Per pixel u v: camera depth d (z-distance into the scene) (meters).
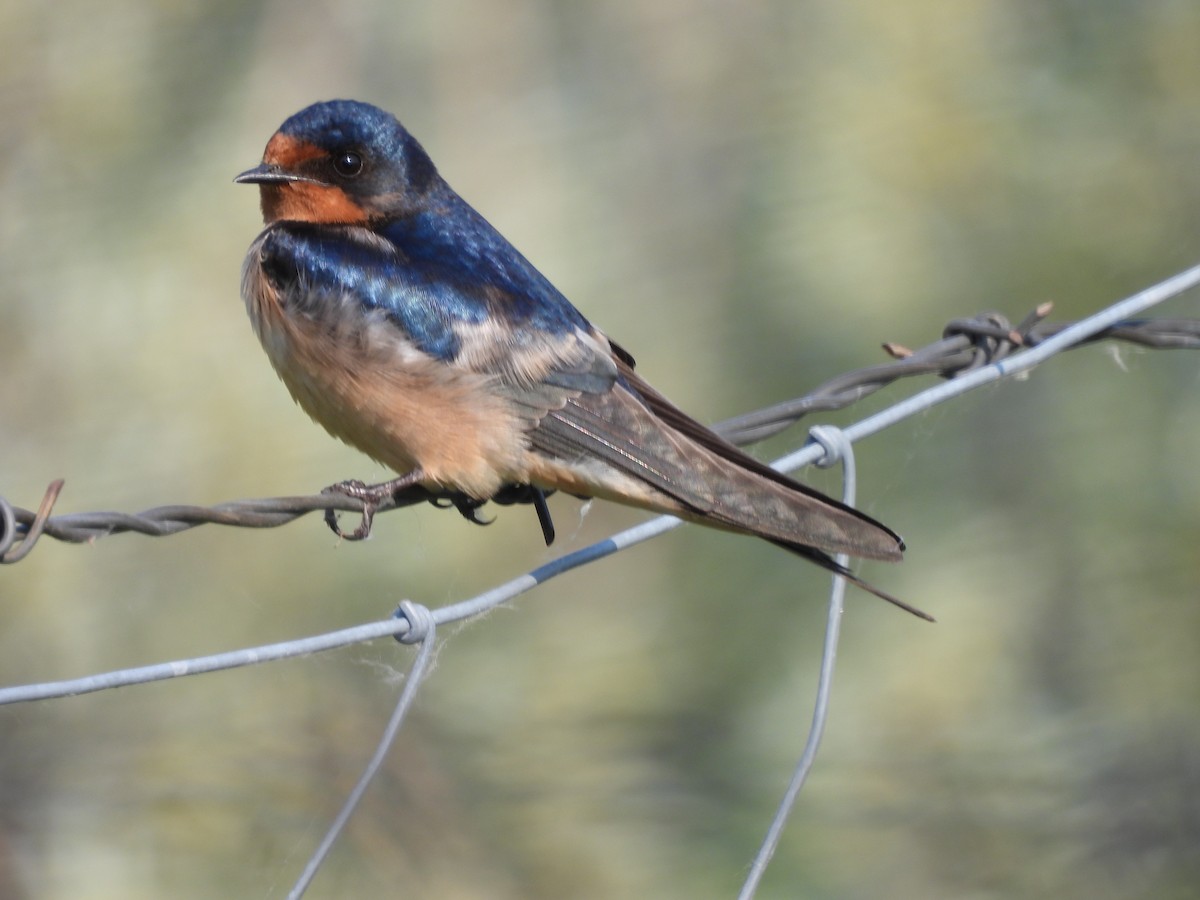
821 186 13.76
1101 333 7.88
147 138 14.56
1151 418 12.79
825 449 7.27
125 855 11.73
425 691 12.37
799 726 12.52
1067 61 13.62
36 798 11.88
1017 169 13.48
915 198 13.50
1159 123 13.45
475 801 12.09
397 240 7.74
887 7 13.88
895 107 13.70
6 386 13.79
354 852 11.73
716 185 14.17
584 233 14.24
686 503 6.82
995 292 13.23
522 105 14.63
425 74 14.67
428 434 7.34
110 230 14.22
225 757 12.05
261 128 14.44
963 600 12.59
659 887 11.80
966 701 12.38
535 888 11.85
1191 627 12.35
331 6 14.66
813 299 13.50
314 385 7.52
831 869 11.81
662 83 14.55
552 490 7.89
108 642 12.83
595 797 12.20
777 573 13.09
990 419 12.90
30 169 14.53
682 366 13.62
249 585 12.94
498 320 7.46
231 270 14.00
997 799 11.96
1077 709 12.29
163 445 13.38
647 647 12.98
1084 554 12.61
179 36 14.68
